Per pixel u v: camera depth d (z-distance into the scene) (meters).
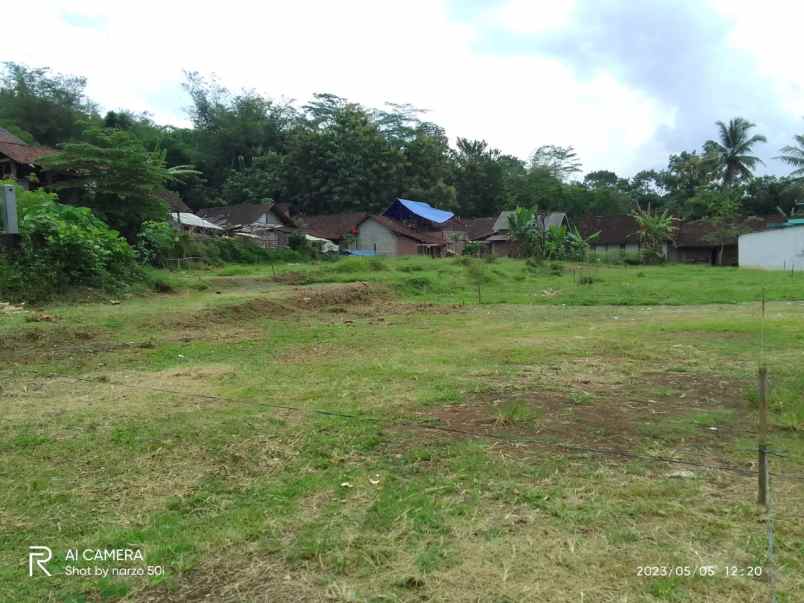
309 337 9.70
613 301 15.34
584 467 3.80
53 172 25.47
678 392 5.73
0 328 9.12
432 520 3.12
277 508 3.33
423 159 52.09
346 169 48.50
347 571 2.70
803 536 2.91
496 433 4.50
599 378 6.39
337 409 5.24
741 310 13.04
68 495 3.56
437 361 7.50
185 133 57.34
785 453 4.02
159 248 22.64
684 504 3.28
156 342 9.15
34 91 42.06
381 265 23.73
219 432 4.60
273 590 2.57
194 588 2.61
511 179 62.00
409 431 4.57
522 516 3.16
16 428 4.79
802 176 42.16
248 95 57.19
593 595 2.47
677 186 55.81
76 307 11.95
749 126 48.59
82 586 2.64
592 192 60.47
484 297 16.72
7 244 12.76
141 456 4.16
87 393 5.98
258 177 49.88
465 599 2.47
